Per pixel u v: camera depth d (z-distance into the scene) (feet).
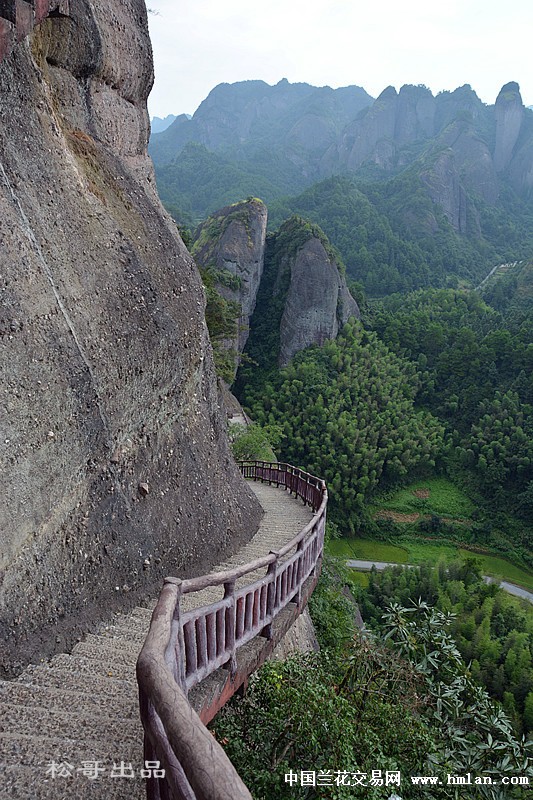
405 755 19.66
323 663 22.66
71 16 21.35
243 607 14.78
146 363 22.09
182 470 25.81
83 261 19.16
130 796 8.38
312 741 15.02
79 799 8.20
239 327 107.45
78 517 17.39
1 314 14.32
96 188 22.18
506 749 23.44
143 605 19.40
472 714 25.02
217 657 13.16
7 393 14.20
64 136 21.15
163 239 25.81
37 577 14.89
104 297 19.85
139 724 10.33
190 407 27.68
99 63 23.58
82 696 11.63
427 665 27.37
